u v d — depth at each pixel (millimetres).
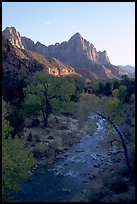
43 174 37938
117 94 37500
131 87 54719
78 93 77625
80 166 41000
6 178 24016
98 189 27469
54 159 43969
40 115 67000
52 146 47875
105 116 32188
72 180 35875
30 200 29734
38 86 62062
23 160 25266
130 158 31875
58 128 60938
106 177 30250
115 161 40375
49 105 62625
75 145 51656
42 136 53438
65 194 31594
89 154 46188
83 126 61531
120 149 45469
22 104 63062
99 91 88125
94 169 39375
